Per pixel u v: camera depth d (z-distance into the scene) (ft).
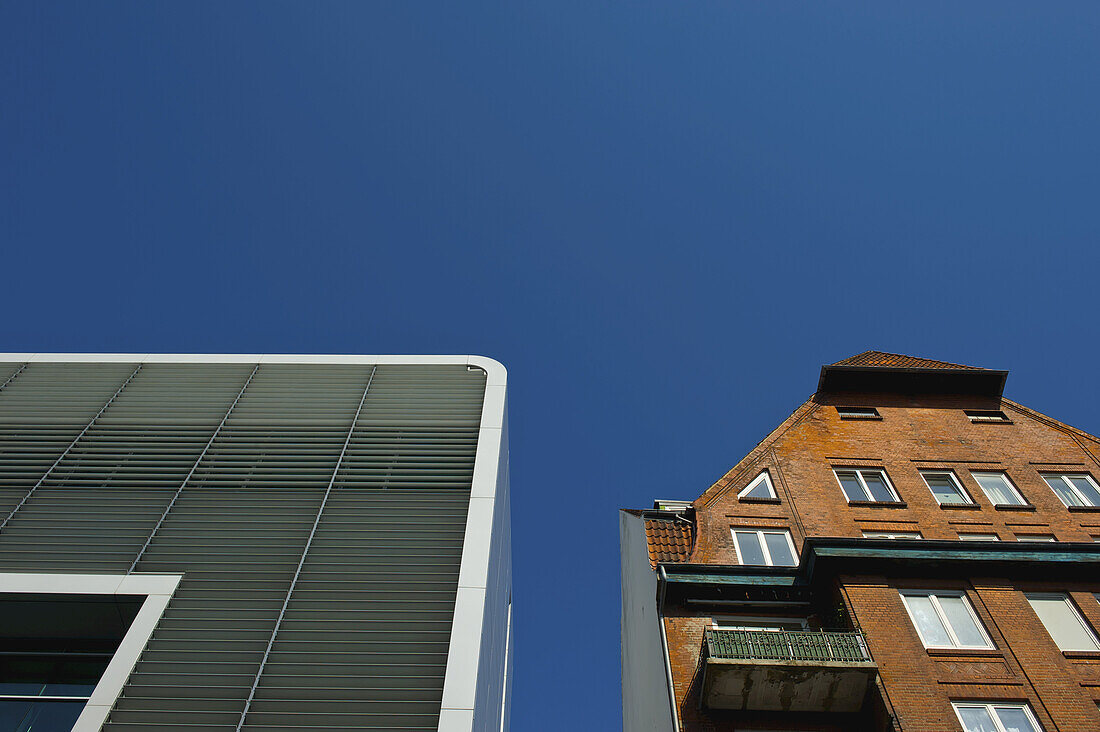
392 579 58.08
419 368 86.48
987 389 85.71
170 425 75.82
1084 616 55.01
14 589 55.88
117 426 75.41
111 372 85.30
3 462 69.77
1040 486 70.08
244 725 47.26
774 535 64.90
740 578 58.39
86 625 57.36
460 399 81.05
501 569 77.30
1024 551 58.39
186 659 51.62
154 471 69.26
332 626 54.13
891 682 48.85
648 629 66.33
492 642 64.85
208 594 56.44
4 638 58.13
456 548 61.16
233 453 71.82
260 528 62.80
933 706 47.37
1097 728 46.26
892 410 83.15
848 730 49.90
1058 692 48.52
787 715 50.65
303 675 50.65
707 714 50.44
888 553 57.77
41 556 59.62
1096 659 50.98
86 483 67.51
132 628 53.26
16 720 51.29
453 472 70.08
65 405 78.89
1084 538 63.77
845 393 86.53
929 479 72.43
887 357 98.12
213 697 49.11
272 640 52.49
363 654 52.24
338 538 61.82
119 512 64.34
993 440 77.15
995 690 48.80
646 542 68.85
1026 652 51.52
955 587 57.16
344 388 82.69
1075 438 76.95
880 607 54.44
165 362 87.10
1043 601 56.80
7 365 85.92
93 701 48.21
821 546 58.39
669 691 52.60
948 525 65.41
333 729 47.21
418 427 76.18
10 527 62.44
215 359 87.76
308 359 87.81
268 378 84.43
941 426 79.87
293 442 73.61
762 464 73.77
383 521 63.87
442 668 51.39
